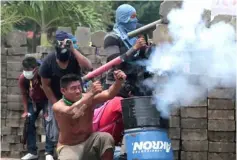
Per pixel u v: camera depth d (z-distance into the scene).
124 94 5.99
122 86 5.80
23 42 8.09
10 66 8.05
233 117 6.57
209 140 6.63
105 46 6.05
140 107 5.26
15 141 8.07
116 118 5.72
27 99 7.62
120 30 6.05
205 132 6.61
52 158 7.02
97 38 8.12
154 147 5.14
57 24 17.91
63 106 5.24
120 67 5.96
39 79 7.36
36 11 17.42
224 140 6.61
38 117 7.93
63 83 5.30
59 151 5.45
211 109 6.59
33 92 7.39
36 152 7.72
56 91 6.17
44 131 7.88
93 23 18.08
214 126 6.59
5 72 8.05
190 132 6.62
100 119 5.77
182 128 6.62
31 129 7.66
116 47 5.97
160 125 5.29
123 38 5.99
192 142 6.63
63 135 5.42
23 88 7.57
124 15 6.04
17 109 8.05
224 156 6.62
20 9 17.30
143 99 5.28
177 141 6.63
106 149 5.29
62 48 5.92
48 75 6.11
